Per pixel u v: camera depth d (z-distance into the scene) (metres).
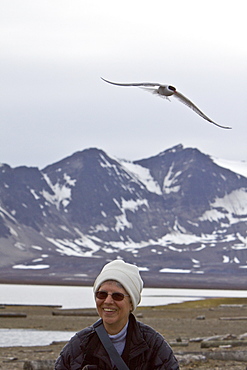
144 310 71.19
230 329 43.03
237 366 20.98
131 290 5.72
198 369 20.38
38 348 29.55
